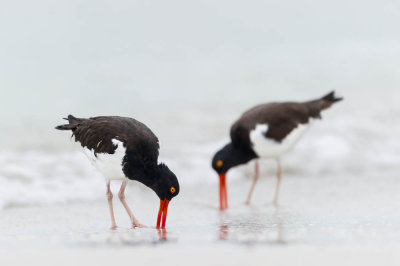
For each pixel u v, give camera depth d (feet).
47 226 33.01
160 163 34.45
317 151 54.13
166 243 27.12
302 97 71.00
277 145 45.16
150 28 89.04
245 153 45.52
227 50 90.79
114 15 86.94
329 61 87.86
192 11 91.76
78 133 35.78
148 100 67.67
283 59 88.63
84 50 81.92
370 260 23.35
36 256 24.82
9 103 63.31
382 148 55.42
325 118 62.75
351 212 35.24
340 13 104.63
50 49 79.71
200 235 29.22
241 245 26.23
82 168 46.60
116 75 75.15
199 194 44.98
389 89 74.18
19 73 72.18
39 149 50.31
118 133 34.17
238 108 65.92
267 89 73.77
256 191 46.24
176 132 57.36
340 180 47.70
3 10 81.30
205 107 65.92
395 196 40.75
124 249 25.89
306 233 28.81
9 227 32.53
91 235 29.78
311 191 44.32
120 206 40.42
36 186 42.70
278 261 23.34
